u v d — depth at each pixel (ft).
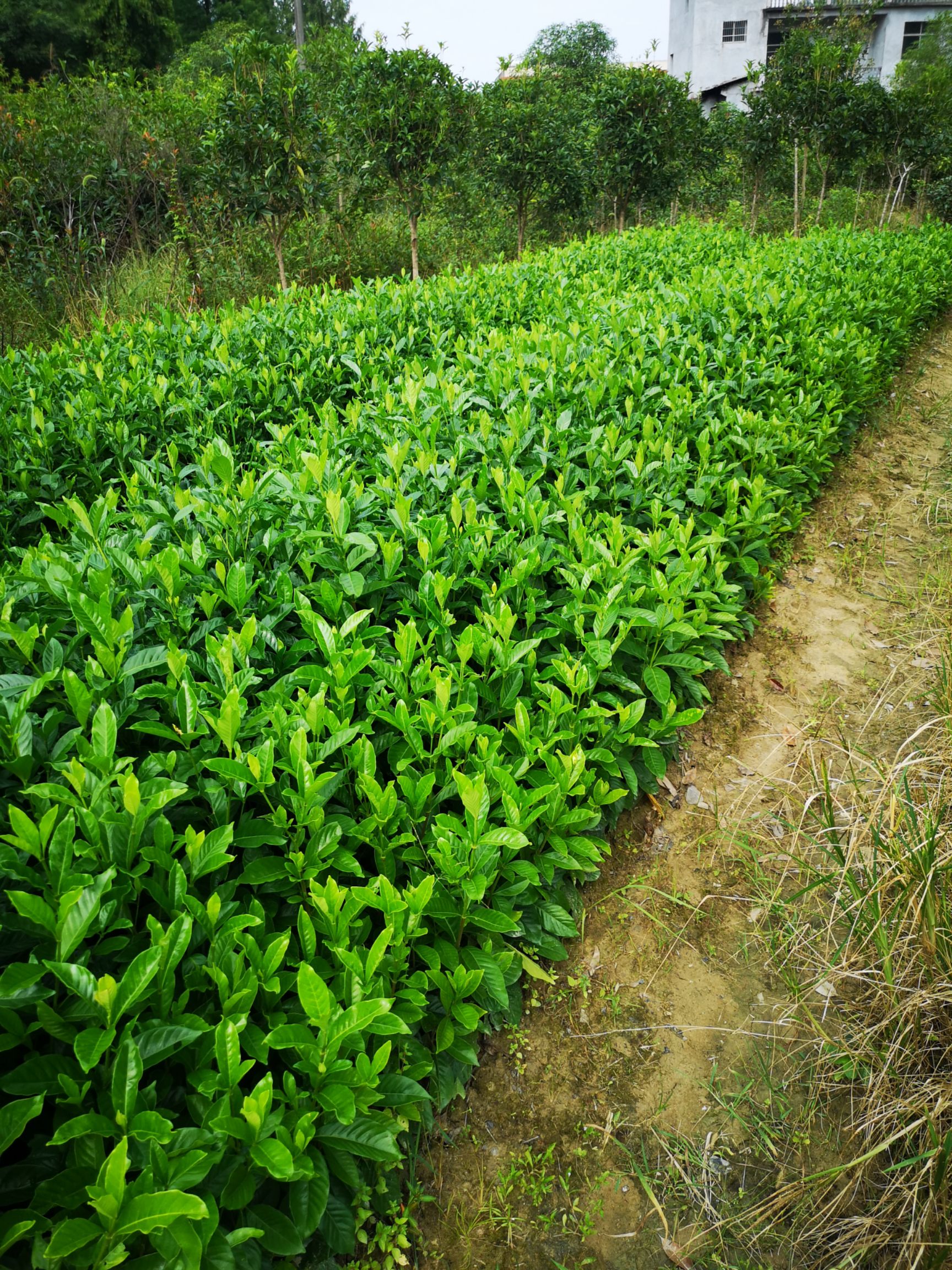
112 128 35.86
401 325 21.97
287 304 24.49
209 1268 5.25
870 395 23.70
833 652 14.71
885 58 101.14
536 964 8.80
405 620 11.11
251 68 31.04
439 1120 7.70
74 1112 5.74
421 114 33.86
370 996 6.43
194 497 12.12
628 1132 7.85
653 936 9.67
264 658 9.25
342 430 14.58
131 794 6.33
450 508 12.30
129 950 6.68
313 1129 5.75
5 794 7.59
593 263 33.01
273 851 7.92
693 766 12.13
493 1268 6.86
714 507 15.17
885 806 10.13
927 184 69.41
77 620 8.07
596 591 11.24
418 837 8.36
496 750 8.46
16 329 28.48
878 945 8.38
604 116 51.39
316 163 32.14
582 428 14.75
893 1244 6.78
